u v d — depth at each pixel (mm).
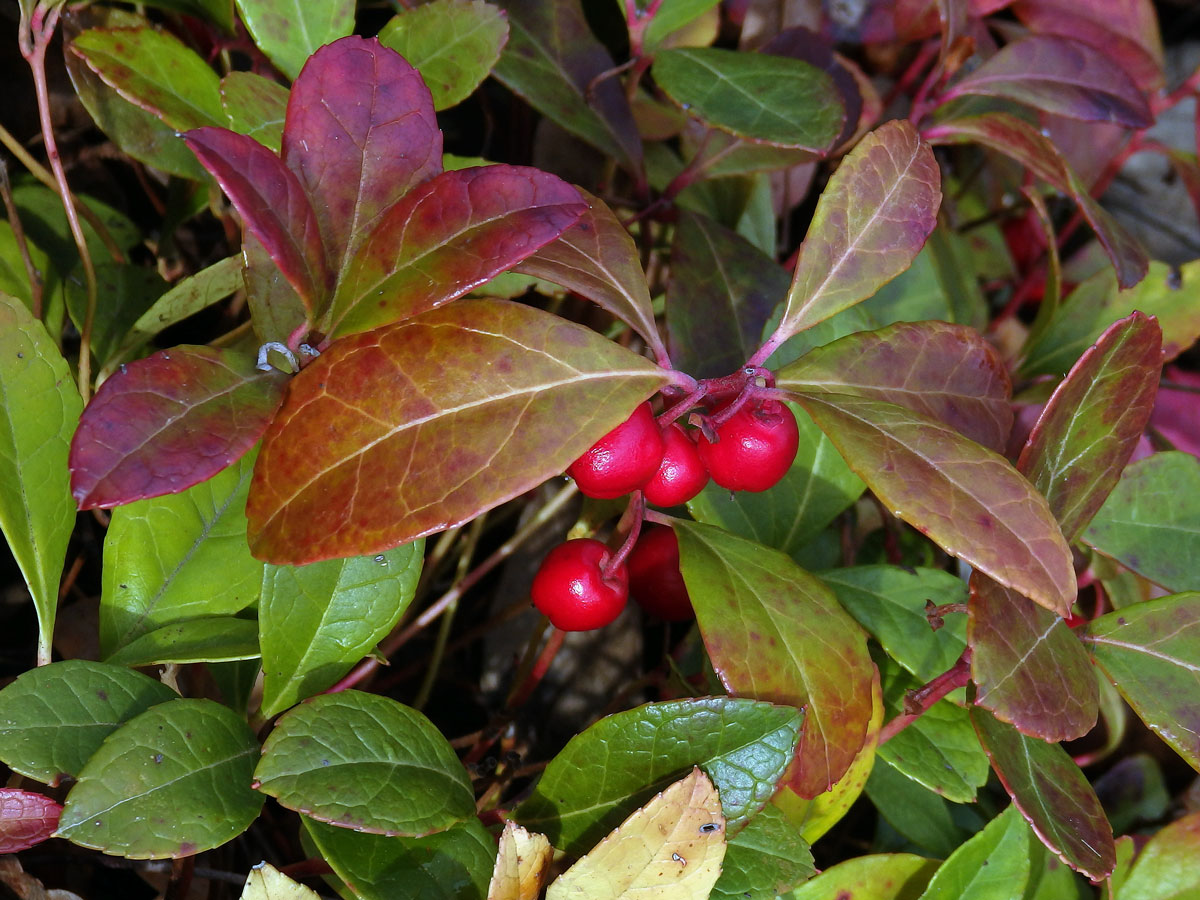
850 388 138
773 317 169
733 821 124
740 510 161
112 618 134
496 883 114
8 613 168
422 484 111
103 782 113
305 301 113
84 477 103
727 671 128
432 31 156
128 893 154
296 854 160
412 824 116
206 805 117
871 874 146
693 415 123
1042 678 123
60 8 142
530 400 114
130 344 159
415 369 115
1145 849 160
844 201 134
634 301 131
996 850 145
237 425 112
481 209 115
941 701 159
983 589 122
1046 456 132
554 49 180
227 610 138
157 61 146
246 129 142
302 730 117
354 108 119
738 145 187
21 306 128
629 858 117
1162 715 132
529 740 185
